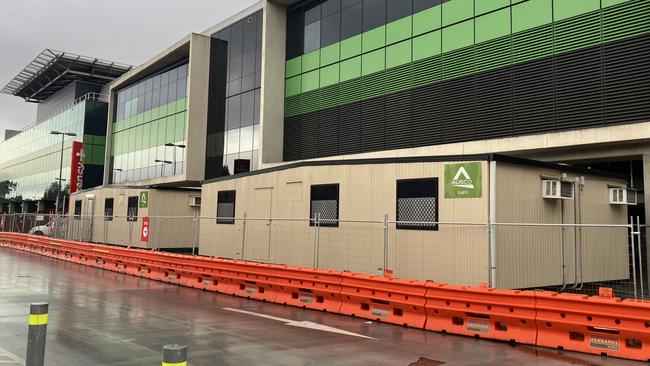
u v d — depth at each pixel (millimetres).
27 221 44562
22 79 79312
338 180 17828
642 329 8070
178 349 3236
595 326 8469
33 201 78125
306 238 18844
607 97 18094
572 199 16000
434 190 14969
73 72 69188
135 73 48594
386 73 26500
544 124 19766
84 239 37000
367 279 11367
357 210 17016
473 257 13812
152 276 18391
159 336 9102
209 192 25000
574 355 8414
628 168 21031
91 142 61938
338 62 29516
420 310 10391
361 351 8367
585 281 16062
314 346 8633
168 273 17703
